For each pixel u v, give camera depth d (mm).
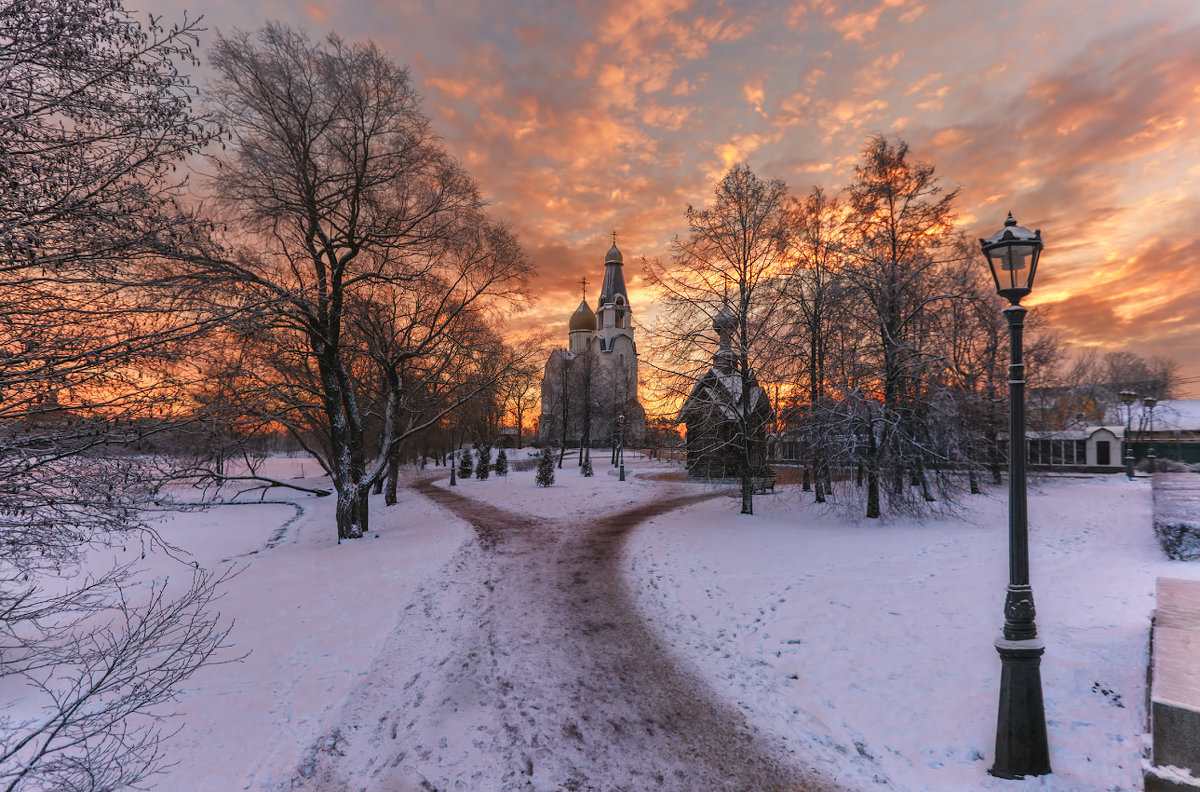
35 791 4621
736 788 5242
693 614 9812
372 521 20188
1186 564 10406
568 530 17531
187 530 20203
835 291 17688
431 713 6535
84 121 4473
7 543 5176
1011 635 5070
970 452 18062
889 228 18188
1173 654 5703
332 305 15344
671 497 25344
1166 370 58500
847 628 8562
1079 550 12398
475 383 21203
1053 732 5395
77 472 5309
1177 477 22562
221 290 9945
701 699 6941
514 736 6113
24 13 3961
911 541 13922
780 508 19766
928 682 6758
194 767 5266
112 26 4281
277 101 14141
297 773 5328
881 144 18125
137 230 4750
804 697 6801
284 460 67250
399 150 15844
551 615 9852
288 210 14375
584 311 89438
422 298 18422
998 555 12117
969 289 19250
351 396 17141
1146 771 4258
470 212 17594
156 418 5695
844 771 5414
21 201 3973
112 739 5465
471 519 19828
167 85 4688
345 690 6910
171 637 8258
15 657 7457
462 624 9312
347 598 10344
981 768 5156
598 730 6262
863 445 16406
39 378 4281
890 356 16344
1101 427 35625
